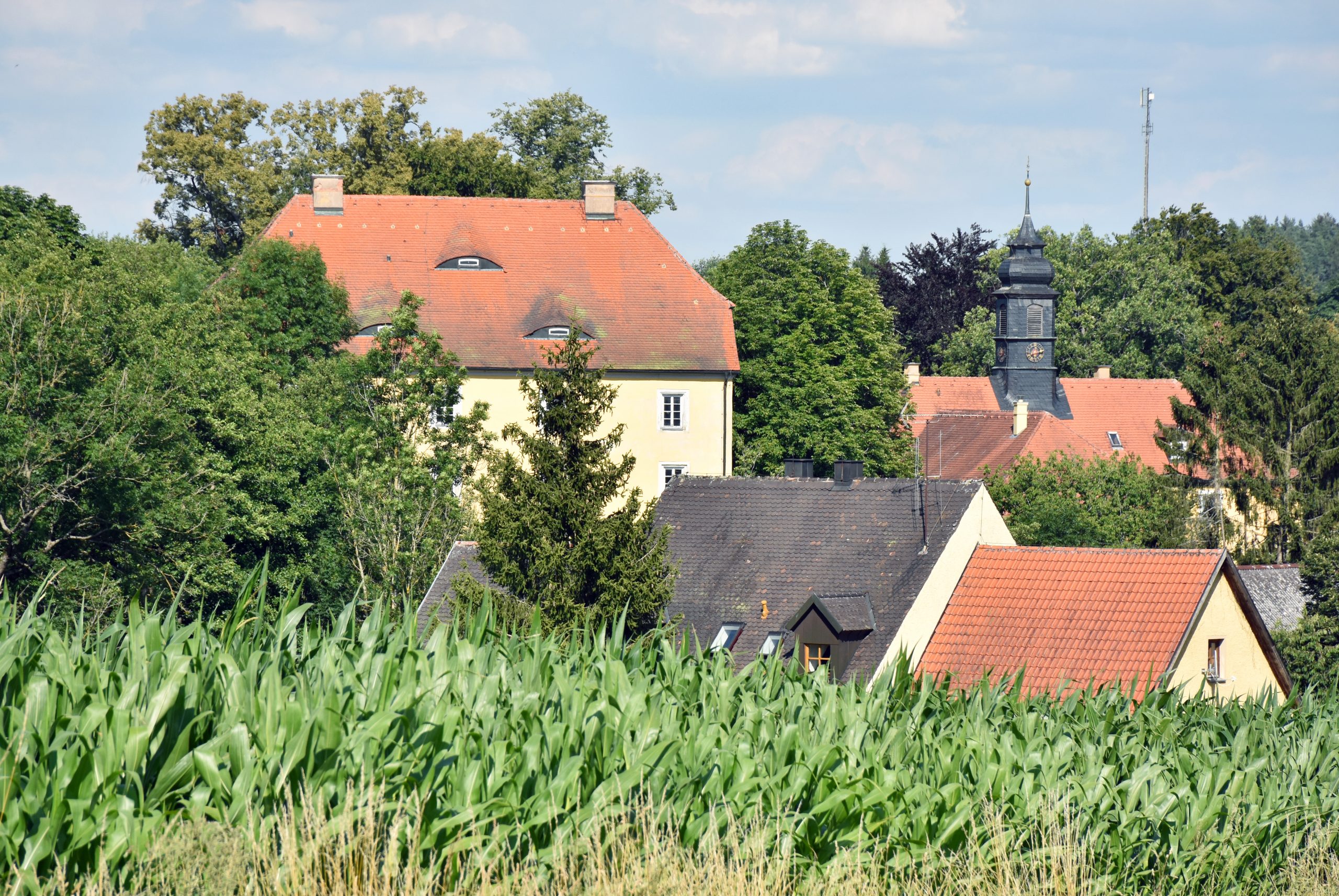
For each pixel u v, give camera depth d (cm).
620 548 10181
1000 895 3850
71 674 3281
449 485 14975
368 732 3231
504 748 3378
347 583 15150
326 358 17912
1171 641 10719
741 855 3531
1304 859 4866
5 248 16938
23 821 2866
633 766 3566
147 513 12500
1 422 11575
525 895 3109
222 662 3441
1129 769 4900
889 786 3966
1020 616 11781
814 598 12300
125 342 13338
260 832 2933
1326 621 16175
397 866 2927
